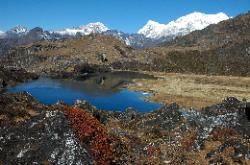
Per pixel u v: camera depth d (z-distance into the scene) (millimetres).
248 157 27484
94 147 23953
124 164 25344
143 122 37562
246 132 32594
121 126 39000
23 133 24016
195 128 33562
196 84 150000
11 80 135000
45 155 22719
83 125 24734
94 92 114750
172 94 112688
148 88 129375
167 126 35312
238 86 148125
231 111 40469
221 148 28562
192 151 29172
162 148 28969
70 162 22656
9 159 22375
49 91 111812
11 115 33312
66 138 23609
